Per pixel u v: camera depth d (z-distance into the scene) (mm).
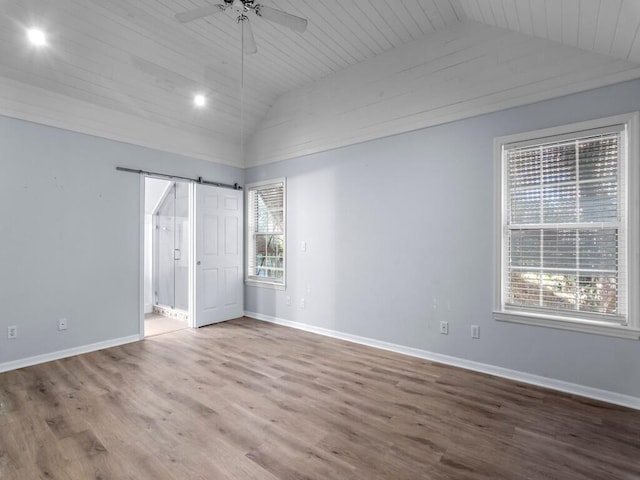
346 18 3182
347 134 3990
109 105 3781
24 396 2580
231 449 1940
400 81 3551
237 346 3805
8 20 2775
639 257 2381
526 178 2873
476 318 3078
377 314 3738
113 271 3848
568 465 1805
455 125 3199
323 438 2051
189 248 4660
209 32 3371
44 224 3357
